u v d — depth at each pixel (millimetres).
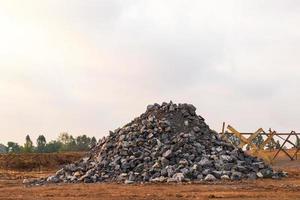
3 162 62906
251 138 41906
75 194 24875
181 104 37625
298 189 25469
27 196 24562
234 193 23891
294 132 43406
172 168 30531
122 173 31469
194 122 36281
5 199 23406
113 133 37375
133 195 23781
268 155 43469
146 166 31594
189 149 32469
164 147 32750
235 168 31344
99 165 32906
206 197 22609
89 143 124250
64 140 124812
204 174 30375
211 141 34656
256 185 27344
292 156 46812
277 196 22797
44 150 124000
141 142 33938
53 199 23125
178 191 25062
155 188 26594
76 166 34688
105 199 22672
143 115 37875
